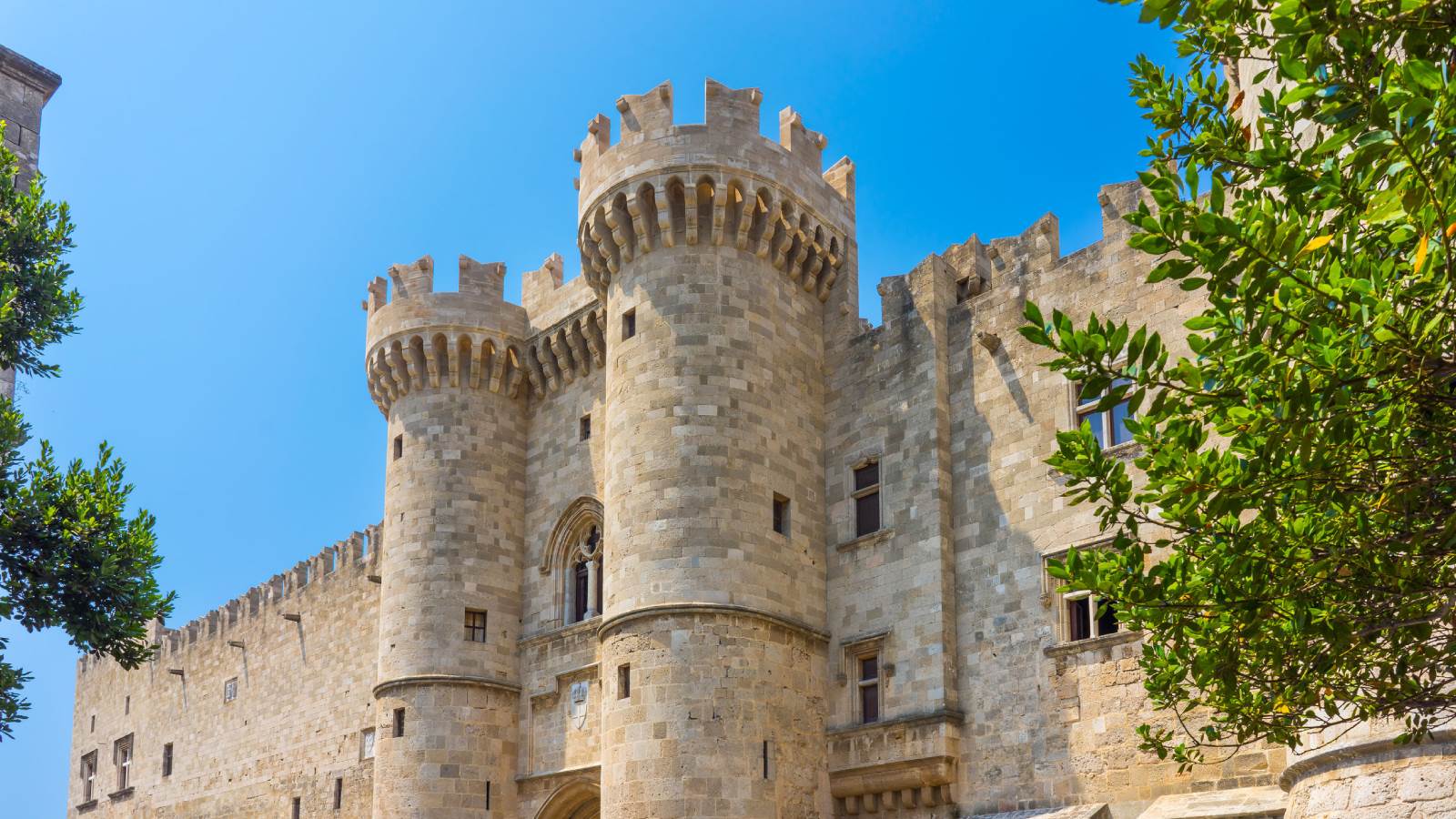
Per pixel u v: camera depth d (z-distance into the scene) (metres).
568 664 40.88
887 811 33.41
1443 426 12.70
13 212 23.91
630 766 32.97
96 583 23.38
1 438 22.83
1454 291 11.84
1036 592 32.12
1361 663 15.76
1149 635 29.50
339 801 54.06
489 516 43.91
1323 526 14.21
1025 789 30.98
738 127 37.41
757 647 33.81
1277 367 11.95
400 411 45.56
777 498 36.06
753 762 32.78
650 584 34.25
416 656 42.00
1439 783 20.73
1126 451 31.39
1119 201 33.34
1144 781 28.83
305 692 58.19
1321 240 11.61
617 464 36.31
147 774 70.00
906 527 34.97
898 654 34.09
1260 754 27.11
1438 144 10.88
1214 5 12.50
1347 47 11.68
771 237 37.56
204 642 67.50
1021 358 34.25
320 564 59.22
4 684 22.69
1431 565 13.92
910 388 36.09
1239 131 15.01
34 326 23.58
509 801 41.12
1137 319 32.12
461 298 45.31
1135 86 15.77
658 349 36.25
